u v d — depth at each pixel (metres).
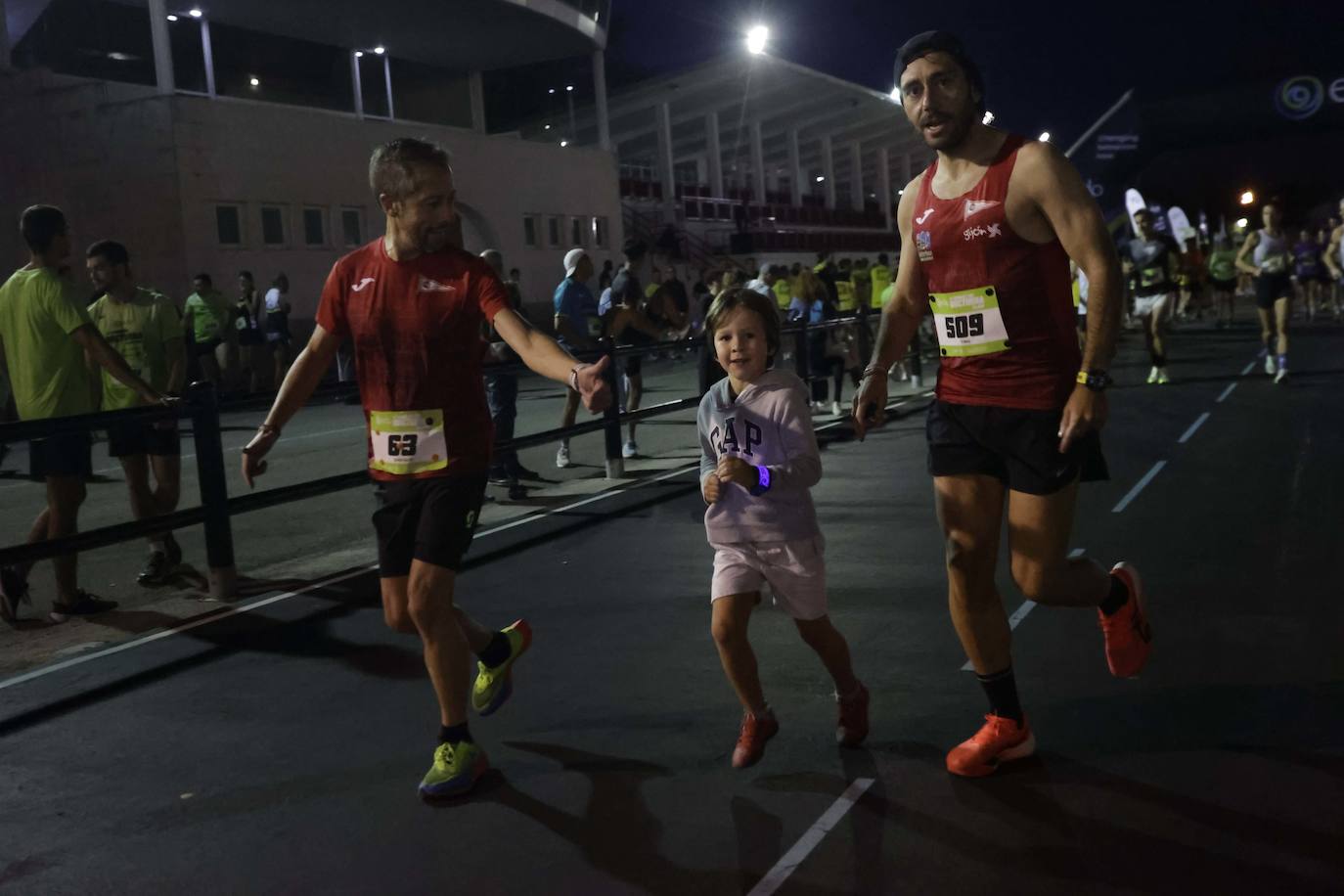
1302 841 2.98
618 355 9.33
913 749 3.69
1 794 3.72
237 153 22.78
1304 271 22.53
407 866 3.13
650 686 4.41
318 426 14.91
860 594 5.51
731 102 42.59
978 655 3.45
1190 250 24.30
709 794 3.45
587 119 40.28
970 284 3.28
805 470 3.41
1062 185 3.12
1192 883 2.82
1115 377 14.95
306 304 24.48
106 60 24.97
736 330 3.49
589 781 3.59
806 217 48.69
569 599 5.73
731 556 3.52
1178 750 3.56
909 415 12.48
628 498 8.45
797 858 3.04
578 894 2.93
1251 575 5.46
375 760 3.86
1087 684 4.16
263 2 25.31
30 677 4.88
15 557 4.90
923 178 3.43
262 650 5.12
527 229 31.27
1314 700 3.88
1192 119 32.47
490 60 32.59
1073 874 2.89
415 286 3.46
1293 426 9.93
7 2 23.30
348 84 29.94
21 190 21.80
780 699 4.18
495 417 8.60
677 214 40.34
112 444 6.43
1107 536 6.39
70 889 3.10
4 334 5.80
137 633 5.48
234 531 8.12
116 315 6.61
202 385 5.80
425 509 3.52
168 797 3.65
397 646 5.11
